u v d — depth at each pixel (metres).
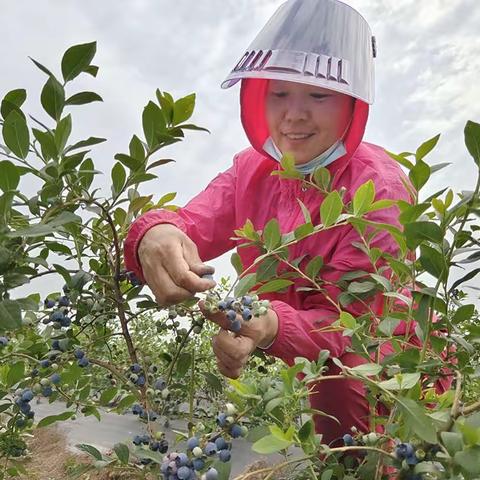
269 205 0.92
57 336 0.72
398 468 0.44
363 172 0.82
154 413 0.64
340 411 0.79
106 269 0.74
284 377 0.49
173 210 0.83
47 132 0.54
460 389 0.47
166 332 0.94
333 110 0.80
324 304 0.79
